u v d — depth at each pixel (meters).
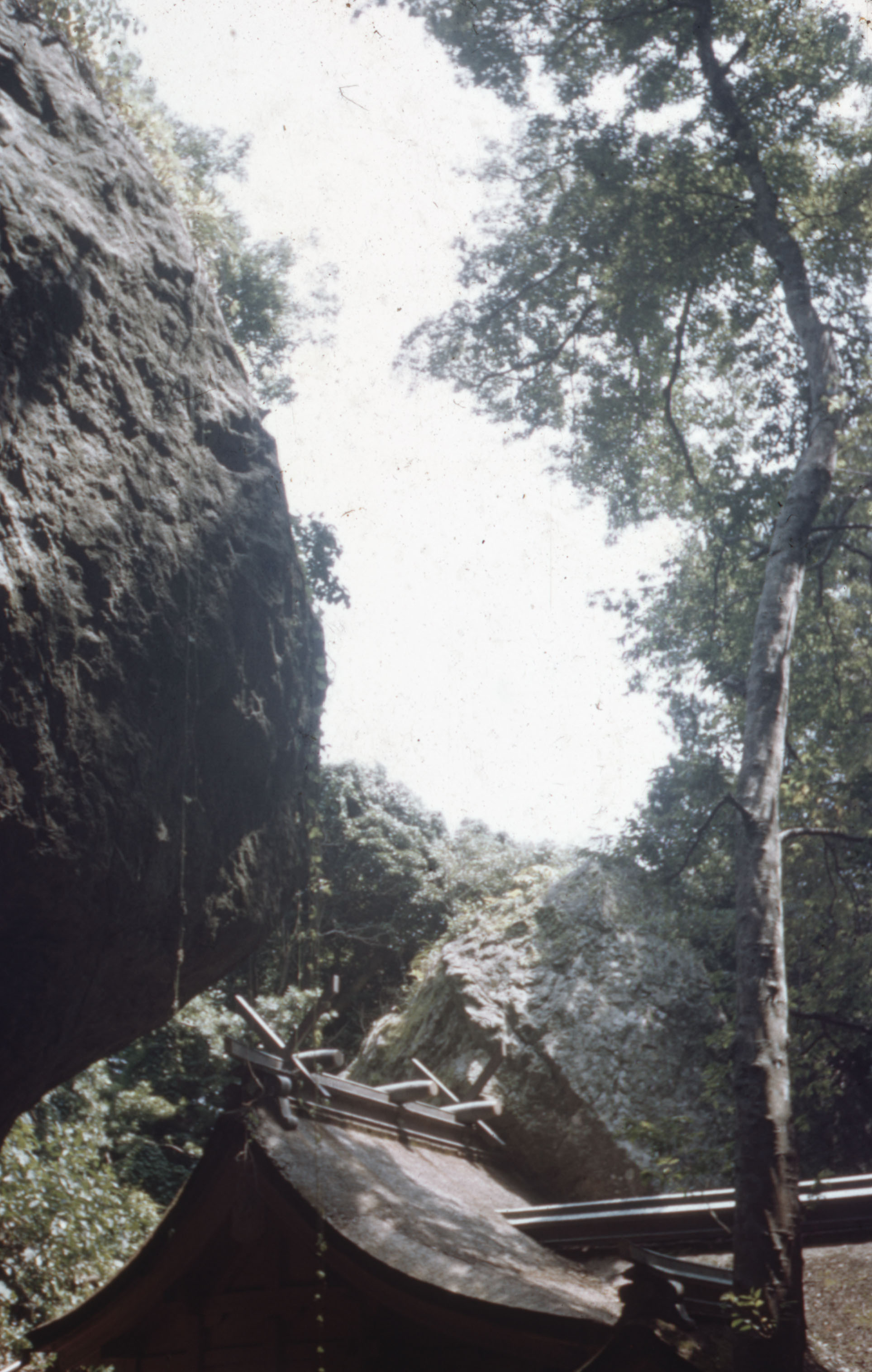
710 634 13.66
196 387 8.89
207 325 9.41
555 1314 4.77
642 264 13.02
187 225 9.88
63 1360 6.27
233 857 8.48
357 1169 6.29
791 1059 10.45
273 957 15.67
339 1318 5.56
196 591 8.10
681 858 12.30
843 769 11.50
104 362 7.75
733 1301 5.11
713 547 13.74
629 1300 4.34
